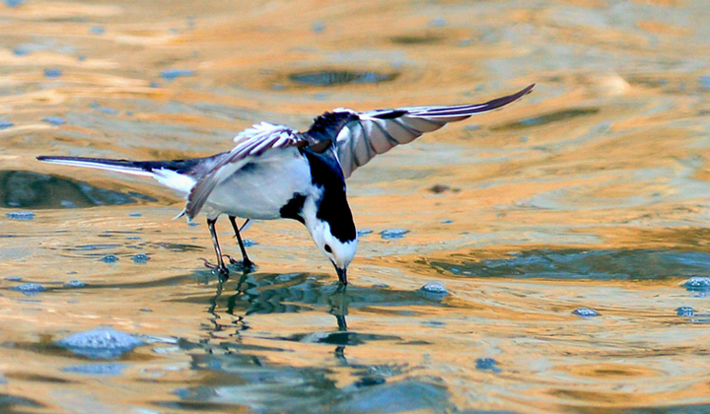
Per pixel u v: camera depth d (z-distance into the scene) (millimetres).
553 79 18938
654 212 12000
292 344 6871
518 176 14086
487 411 5512
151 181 12914
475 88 18547
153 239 10367
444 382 6000
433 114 9516
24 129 14648
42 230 10438
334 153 9180
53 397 5332
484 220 11797
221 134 15508
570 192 13125
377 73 19594
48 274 8680
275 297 8414
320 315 7879
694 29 22719
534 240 10820
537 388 5984
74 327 6879
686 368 6512
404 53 20938
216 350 6566
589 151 15172
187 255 9789
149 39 23359
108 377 5789
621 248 10469
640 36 22109
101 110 16391
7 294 7887
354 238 8898
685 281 9453
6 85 17938
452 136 16609
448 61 20203
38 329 6750
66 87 18016
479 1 24891
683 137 15375
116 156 13734
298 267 9602
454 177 14195
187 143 14828
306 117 16828
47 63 20188
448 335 7328
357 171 14617
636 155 14750
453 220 11836
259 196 8648
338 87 19062
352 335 7195
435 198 13078
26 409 5098
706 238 10852
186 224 11172
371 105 17625
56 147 13867
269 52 21469
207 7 27500
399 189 13680
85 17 26000
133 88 18359
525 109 17484
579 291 9070
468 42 21609
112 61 20859
